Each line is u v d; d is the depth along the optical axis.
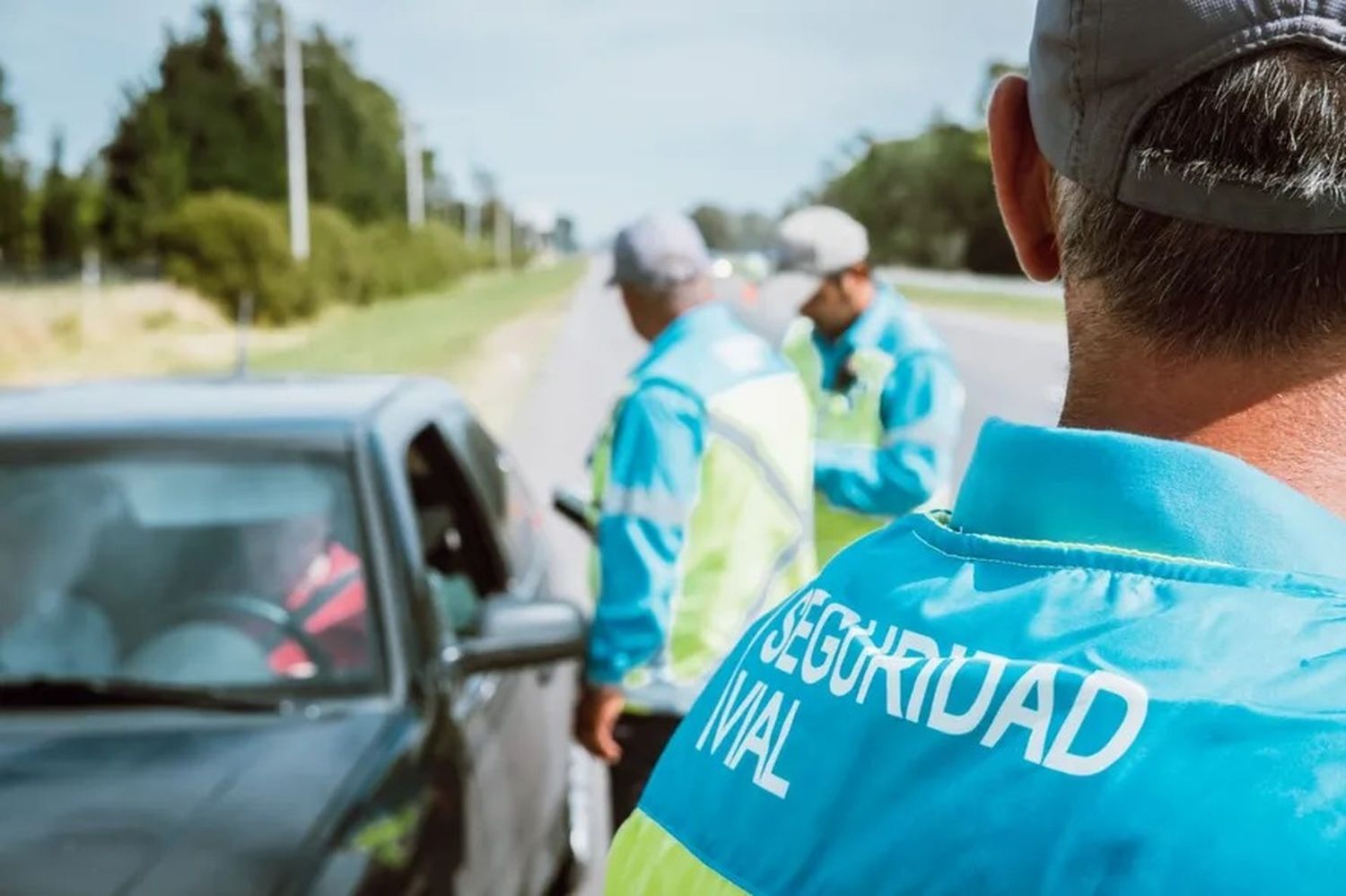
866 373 3.74
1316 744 0.53
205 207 39.00
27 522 3.17
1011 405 16.94
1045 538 0.67
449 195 122.62
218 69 69.12
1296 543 0.61
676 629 2.94
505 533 4.21
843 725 0.68
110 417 3.43
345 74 87.19
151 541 3.14
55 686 2.86
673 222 3.07
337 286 48.81
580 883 4.31
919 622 0.68
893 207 95.94
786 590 3.03
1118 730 0.57
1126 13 0.66
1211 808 0.53
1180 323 0.67
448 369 23.19
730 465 2.91
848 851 0.63
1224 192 0.64
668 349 2.98
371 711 2.85
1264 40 0.63
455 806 2.85
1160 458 0.63
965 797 0.60
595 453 3.26
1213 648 0.58
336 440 3.30
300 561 3.09
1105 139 0.67
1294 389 0.65
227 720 2.80
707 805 0.74
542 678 3.91
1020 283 71.56
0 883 2.25
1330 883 0.50
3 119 63.47
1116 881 0.54
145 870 2.29
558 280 93.56
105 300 35.56
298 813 2.47
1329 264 0.64
